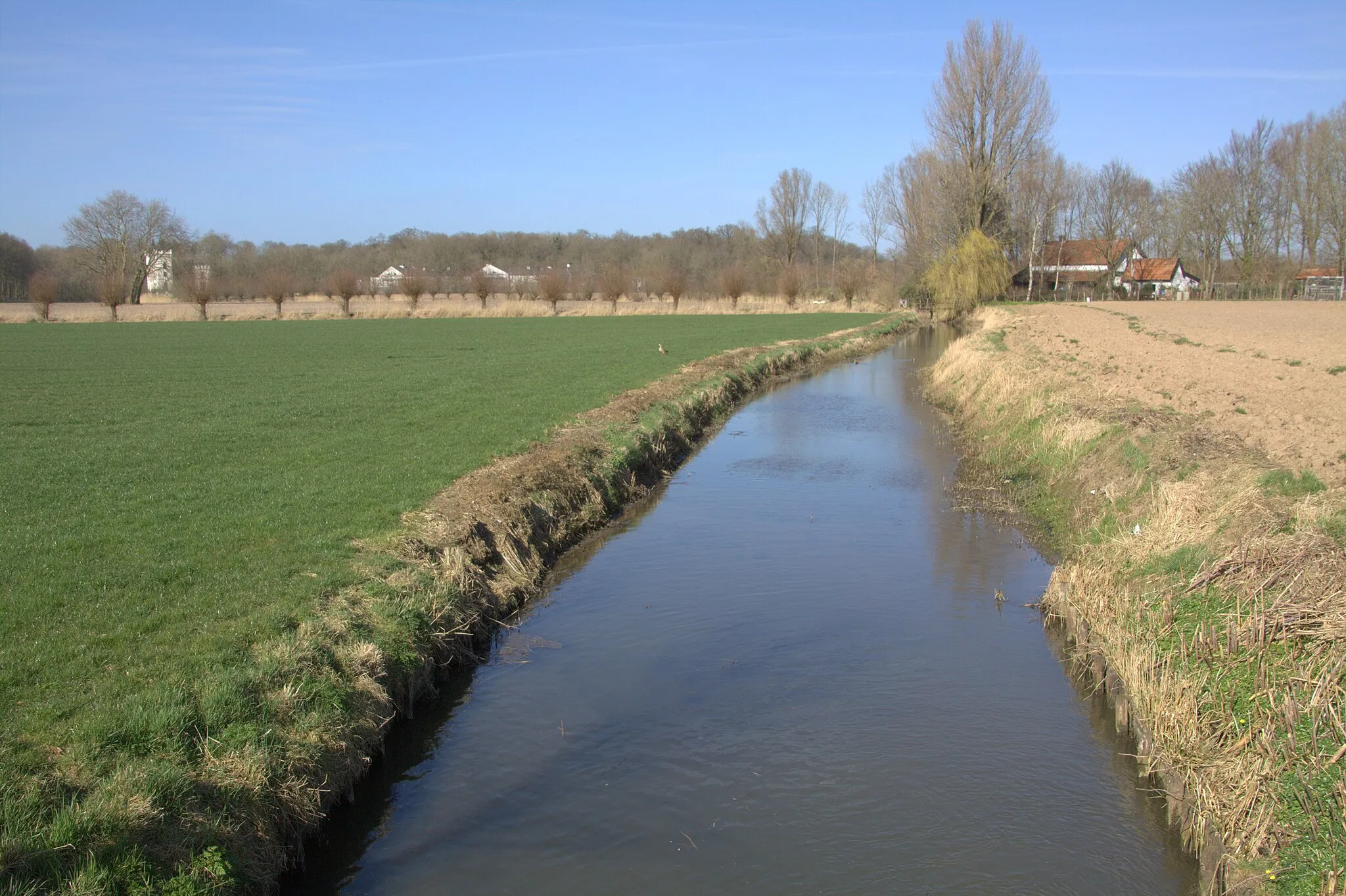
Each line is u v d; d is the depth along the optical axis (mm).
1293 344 29344
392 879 5984
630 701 8430
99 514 11102
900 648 9617
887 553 12922
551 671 9133
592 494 14766
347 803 6812
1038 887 5855
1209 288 81625
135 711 6129
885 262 111250
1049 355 26953
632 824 6527
